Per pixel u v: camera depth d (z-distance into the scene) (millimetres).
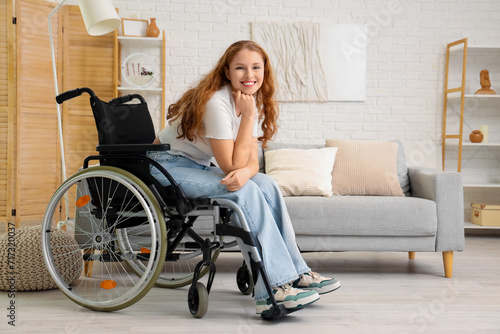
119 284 2387
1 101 3820
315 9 4391
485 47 4164
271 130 2174
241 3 4371
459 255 3352
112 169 1942
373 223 2646
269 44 4348
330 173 3094
